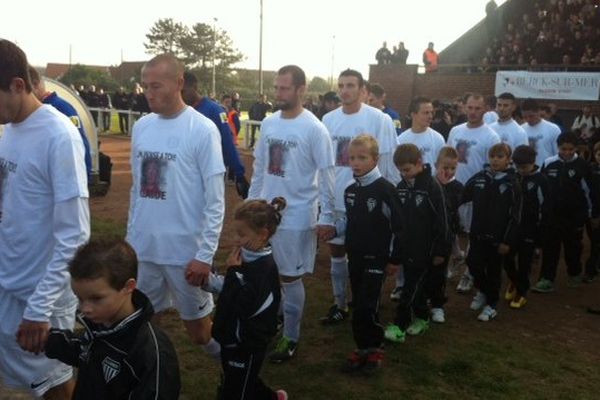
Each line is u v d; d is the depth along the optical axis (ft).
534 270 24.47
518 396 13.43
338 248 16.85
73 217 8.93
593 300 20.70
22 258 9.21
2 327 9.45
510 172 17.54
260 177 15.47
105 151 59.16
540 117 26.66
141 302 7.18
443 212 15.74
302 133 14.49
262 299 10.51
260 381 11.16
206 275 11.15
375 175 13.88
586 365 15.30
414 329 16.74
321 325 17.06
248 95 216.54
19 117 8.98
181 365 14.28
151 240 11.44
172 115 11.46
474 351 15.74
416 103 22.40
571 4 70.90
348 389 13.41
